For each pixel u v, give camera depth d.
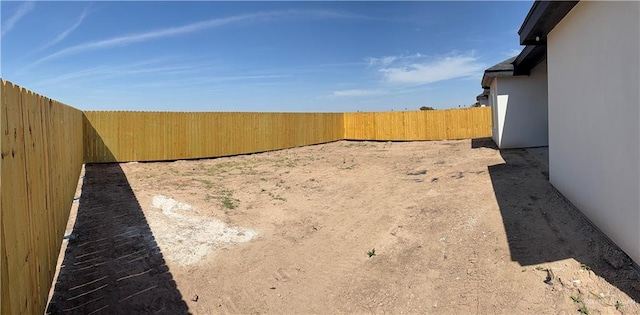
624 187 3.72
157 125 13.85
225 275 4.86
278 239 6.14
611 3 3.87
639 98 3.33
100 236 5.82
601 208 4.34
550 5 4.88
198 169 12.90
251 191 9.59
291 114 20.12
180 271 4.90
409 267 4.70
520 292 3.72
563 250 4.29
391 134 22.36
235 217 7.30
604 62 4.11
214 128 15.84
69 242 5.48
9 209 2.07
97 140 12.55
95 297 4.09
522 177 7.76
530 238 4.76
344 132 24.77
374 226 6.42
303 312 4.02
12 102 2.27
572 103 5.30
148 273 4.76
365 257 5.23
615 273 3.61
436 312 3.71
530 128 11.93
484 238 5.04
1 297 1.85
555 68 6.09
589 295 3.43
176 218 6.95
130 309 3.94
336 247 5.70
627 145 3.62
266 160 15.50
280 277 4.81
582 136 4.93
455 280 4.20
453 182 8.48
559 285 3.68
